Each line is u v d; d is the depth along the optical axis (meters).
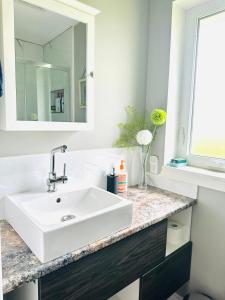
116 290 0.96
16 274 0.67
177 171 1.46
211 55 1.42
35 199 1.03
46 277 0.72
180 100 1.58
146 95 1.64
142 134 1.47
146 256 1.08
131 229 0.96
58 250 0.74
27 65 1.00
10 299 0.94
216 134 1.43
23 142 1.10
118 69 1.46
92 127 1.22
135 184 1.65
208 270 1.40
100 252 0.87
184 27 1.51
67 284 0.78
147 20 1.58
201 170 1.43
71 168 1.28
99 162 1.41
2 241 0.85
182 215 1.47
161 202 1.31
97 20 1.31
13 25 0.89
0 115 0.95
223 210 1.29
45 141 1.17
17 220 0.91
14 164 1.06
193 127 1.54
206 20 1.43
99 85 1.37
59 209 1.13
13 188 1.08
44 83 1.06
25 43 0.99
